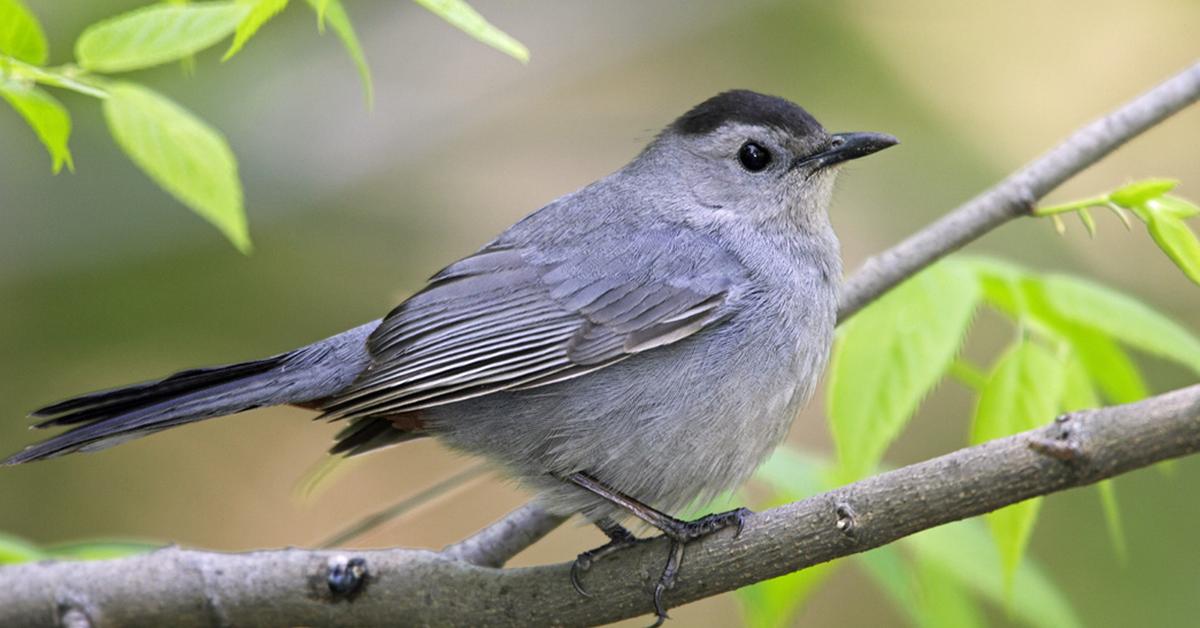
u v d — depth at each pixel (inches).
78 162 573.3
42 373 589.6
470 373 331.6
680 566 296.4
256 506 648.4
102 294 585.0
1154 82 721.6
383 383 330.0
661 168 381.4
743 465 339.0
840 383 317.1
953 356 334.3
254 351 606.2
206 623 300.5
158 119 310.3
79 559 313.3
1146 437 252.1
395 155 632.4
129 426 324.8
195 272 597.3
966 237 350.6
